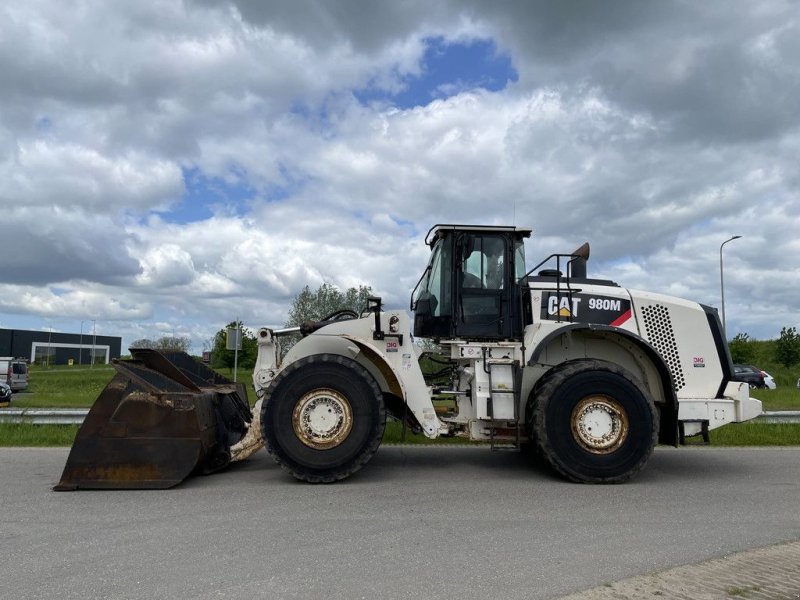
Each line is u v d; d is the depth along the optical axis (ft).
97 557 13.39
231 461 23.09
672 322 24.30
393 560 13.28
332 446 21.27
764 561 13.30
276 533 15.20
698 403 23.57
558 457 21.57
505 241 24.56
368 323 23.61
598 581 12.10
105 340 313.94
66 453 27.20
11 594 11.41
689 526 16.14
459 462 25.95
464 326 23.97
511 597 11.30
